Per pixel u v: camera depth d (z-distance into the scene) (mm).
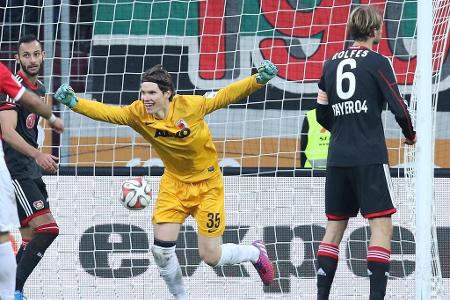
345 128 22375
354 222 30328
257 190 30859
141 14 33438
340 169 22531
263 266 26688
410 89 32281
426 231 23672
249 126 32656
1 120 24094
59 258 30797
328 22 32750
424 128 23781
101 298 30703
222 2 33156
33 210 25641
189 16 33281
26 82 25609
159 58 33438
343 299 30188
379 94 22156
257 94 32844
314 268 30484
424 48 23859
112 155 32438
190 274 30641
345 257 30281
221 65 33094
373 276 21984
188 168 24078
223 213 24609
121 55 33344
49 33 33031
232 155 32562
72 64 33375
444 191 30422
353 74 22156
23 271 25422
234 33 33000
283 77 32844
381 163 22062
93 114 23297
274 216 30781
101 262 30828
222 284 30531
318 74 32750
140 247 30922
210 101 23703
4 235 20141
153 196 31156
